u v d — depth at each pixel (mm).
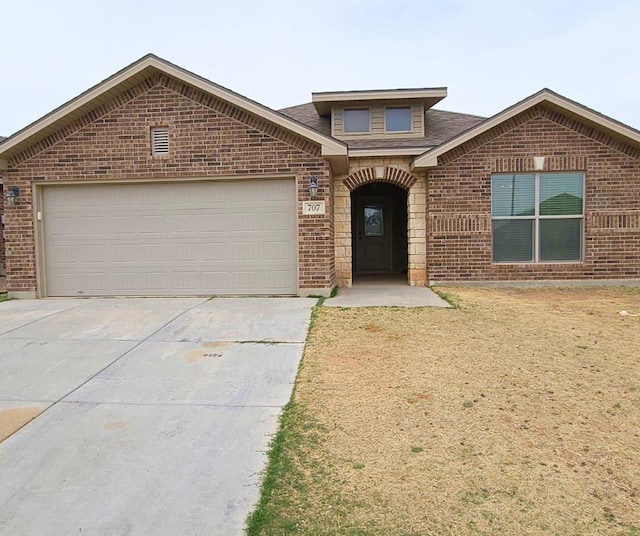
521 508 2729
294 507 2779
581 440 3500
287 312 7852
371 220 15398
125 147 9617
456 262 10898
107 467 3273
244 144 9523
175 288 9836
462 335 6324
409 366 5160
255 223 9695
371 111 12414
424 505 2777
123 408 4258
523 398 4262
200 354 5750
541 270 10766
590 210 10695
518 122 10633
